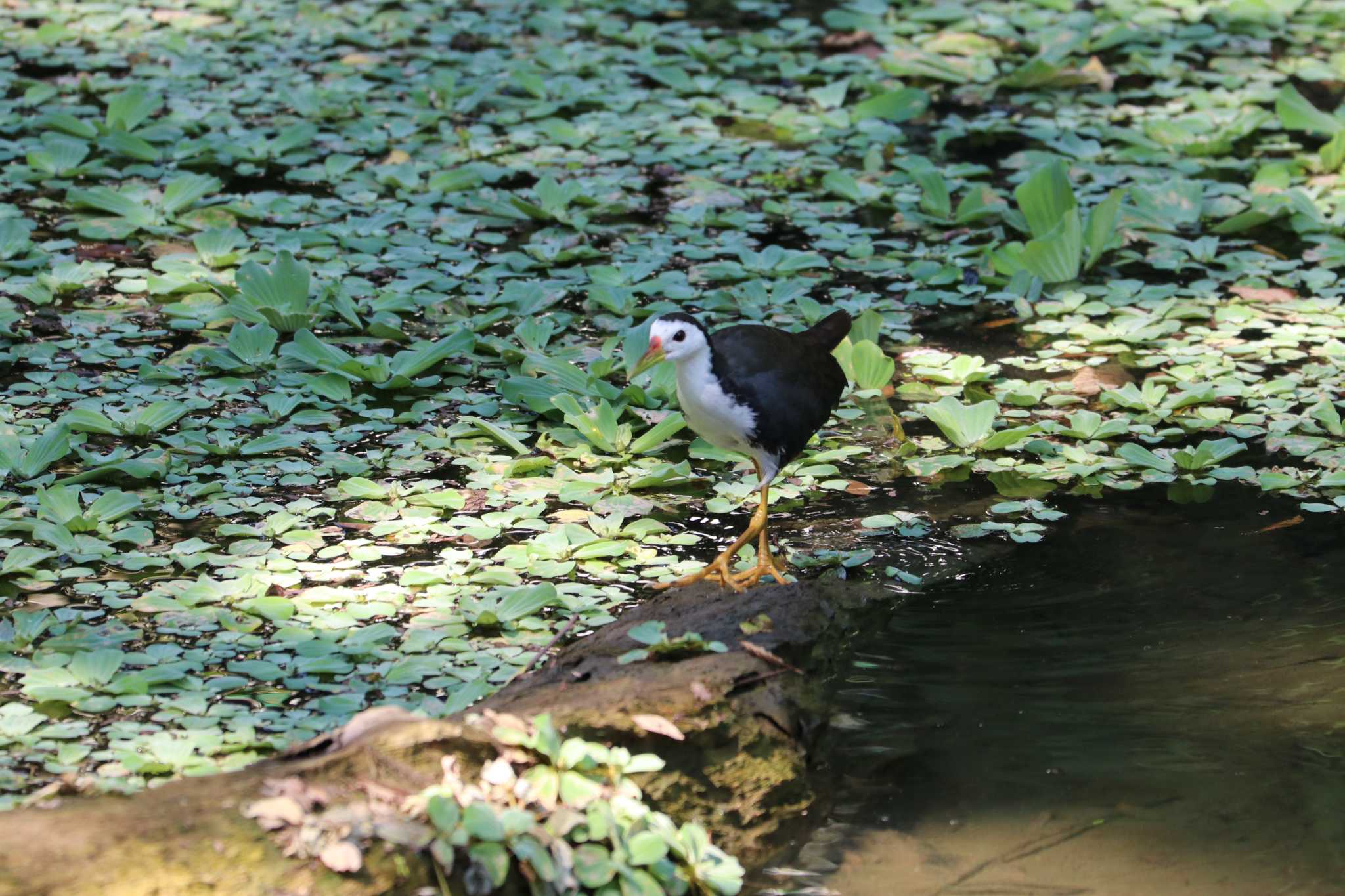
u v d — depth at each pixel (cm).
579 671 734
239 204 1369
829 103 1667
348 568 881
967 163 1535
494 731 623
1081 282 1338
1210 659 811
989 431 1052
